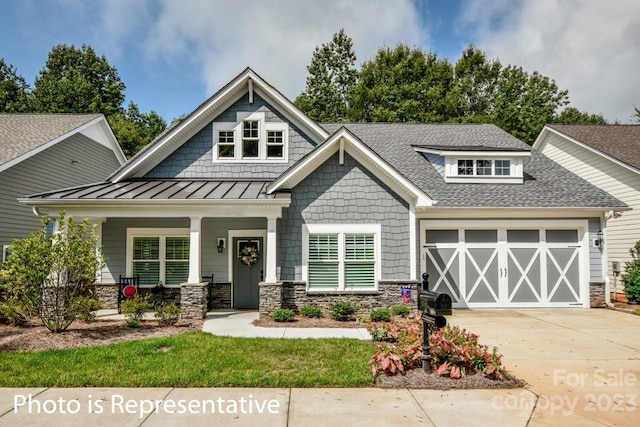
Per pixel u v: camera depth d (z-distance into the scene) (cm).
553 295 1498
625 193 1822
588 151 2014
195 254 1241
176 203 1225
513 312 1406
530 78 3969
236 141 1523
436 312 678
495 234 1497
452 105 3584
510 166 1627
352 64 4225
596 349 922
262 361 770
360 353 828
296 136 1528
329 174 1345
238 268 1477
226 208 1248
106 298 1434
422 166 1695
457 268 1484
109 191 1313
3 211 1552
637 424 540
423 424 530
